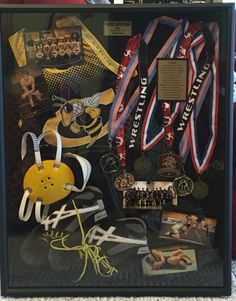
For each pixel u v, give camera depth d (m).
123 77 0.61
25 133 0.61
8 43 0.60
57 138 0.62
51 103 0.61
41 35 0.60
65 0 0.68
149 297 0.62
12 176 0.62
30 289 0.63
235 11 0.61
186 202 0.63
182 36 0.60
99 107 0.61
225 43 0.59
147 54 0.60
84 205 0.63
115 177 0.62
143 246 0.63
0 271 0.63
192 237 0.63
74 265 0.63
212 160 0.62
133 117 0.61
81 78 0.61
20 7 0.59
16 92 0.61
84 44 0.60
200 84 0.60
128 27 0.60
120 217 0.63
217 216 0.62
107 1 0.87
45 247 0.63
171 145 0.62
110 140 0.62
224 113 0.61
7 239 0.63
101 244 0.63
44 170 0.62
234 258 0.74
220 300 0.62
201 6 0.59
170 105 0.61
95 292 0.63
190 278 0.63
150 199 0.63
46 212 0.63
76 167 0.62
